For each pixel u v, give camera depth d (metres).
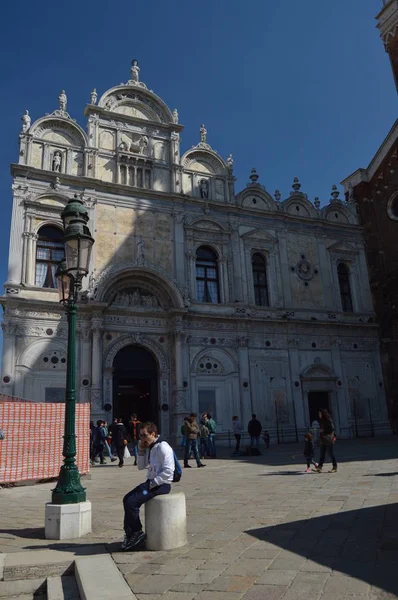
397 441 27.66
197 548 7.39
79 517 8.55
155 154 32.66
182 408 27.98
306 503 10.54
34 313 26.14
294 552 6.89
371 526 8.09
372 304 37.03
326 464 18.19
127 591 5.67
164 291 29.77
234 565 6.47
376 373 35.41
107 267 28.64
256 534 8.04
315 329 34.06
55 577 6.74
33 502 12.18
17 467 14.96
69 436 9.25
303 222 36.16
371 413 34.31
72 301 10.25
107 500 12.10
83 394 26.09
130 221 30.14
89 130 30.62
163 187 32.12
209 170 34.50
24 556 7.16
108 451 22.58
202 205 32.72
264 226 34.56
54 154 29.42
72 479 8.86
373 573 5.81
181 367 28.62
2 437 14.16
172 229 31.31
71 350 9.94
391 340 35.72
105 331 27.95
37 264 27.36
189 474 17.14
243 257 33.09
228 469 18.17
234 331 31.33
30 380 25.36
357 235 38.25
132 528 7.48
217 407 29.67
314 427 26.56
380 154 38.19
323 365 33.50
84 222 10.98
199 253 32.34
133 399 33.22
